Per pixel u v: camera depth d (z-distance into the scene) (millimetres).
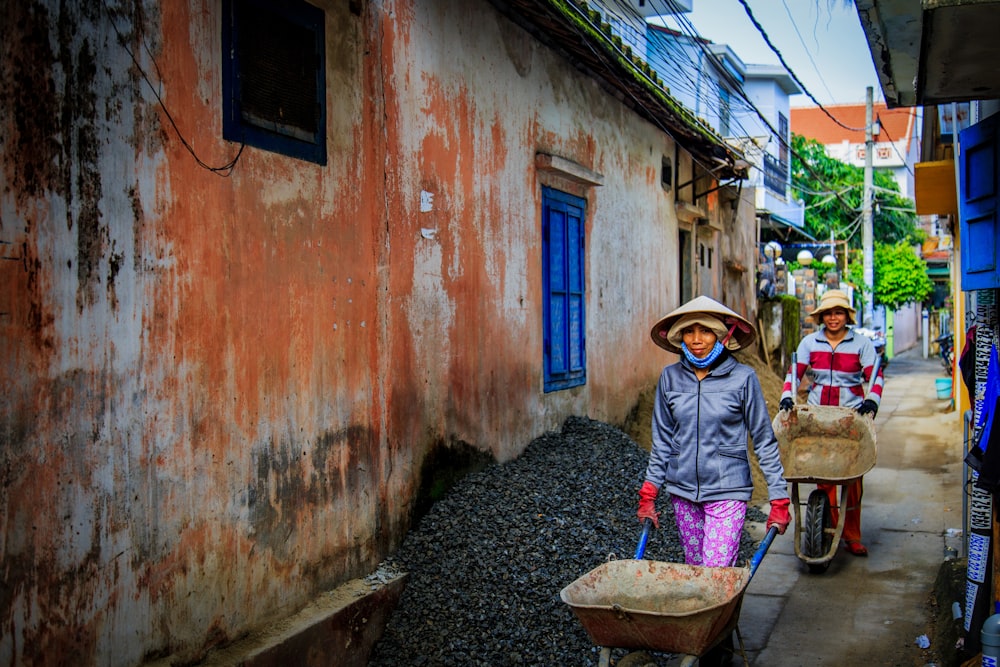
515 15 6621
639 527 5859
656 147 10547
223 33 3775
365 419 4773
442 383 5559
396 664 4359
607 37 7711
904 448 11375
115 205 3223
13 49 2850
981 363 4715
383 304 4891
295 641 3945
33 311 2912
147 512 3354
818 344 6770
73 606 3047
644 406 9852
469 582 4805
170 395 3463
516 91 6727
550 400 7332
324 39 4465
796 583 5902
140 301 3326
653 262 10422
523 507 5578
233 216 3809
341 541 4543
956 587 5156
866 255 22047
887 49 4656
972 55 3756
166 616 3447
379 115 4855
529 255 6957
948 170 8695
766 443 4133
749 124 25047
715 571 3480
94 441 3133
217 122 3730
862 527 7328
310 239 4328
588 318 8289
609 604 3510
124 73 3268
